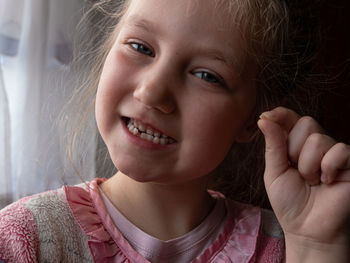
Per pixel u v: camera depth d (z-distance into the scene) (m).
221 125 0.36
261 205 0.55
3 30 0.59
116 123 0.35
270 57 0.39
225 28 0.34
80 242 0.37
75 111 0.55
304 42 0.45
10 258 0.35
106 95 0.35
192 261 0.38
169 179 0.36
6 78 0.60
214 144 0.36
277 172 0.37
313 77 0.50
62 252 0.36
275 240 0.43
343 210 0.35
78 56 0.60
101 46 0.51
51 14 0.62
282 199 0.37
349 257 0.36
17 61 0.60
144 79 0.34
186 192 0.40
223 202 0.44
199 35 0.33
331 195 0.36
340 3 0.67
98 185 0.41
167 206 0.39
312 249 0.36
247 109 0.39
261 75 0.39
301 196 0.37
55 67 0.62
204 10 0.33
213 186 0.56
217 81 0.35
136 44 0.35
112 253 0.37
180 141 0.35
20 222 0.36
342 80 0.67
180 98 0.34
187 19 0.33
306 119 0.37
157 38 0.34
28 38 0.60
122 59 0.35
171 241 0.38
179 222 0.40
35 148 0.60
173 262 0.38
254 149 0.52
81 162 0.57
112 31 0.47
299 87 0.47
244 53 0.36
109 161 0.58
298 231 0.36
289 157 0.37
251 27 0.36
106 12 0.49
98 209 0.39
